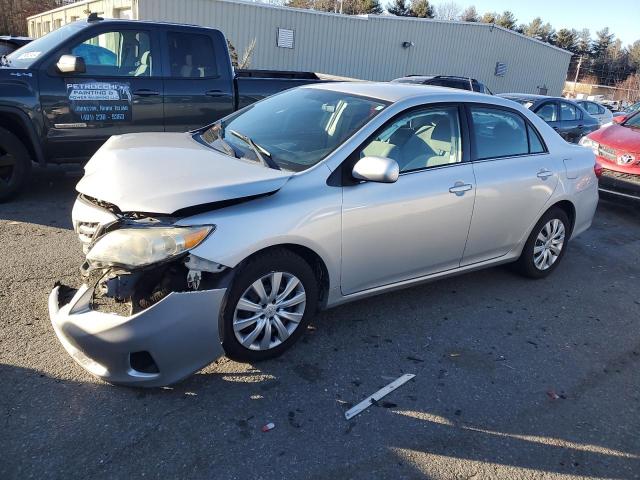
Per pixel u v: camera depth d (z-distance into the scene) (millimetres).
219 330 2980
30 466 2400
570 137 12320
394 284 3857
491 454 2762
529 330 4098
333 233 3314
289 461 2574
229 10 19016
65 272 4262
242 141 3805
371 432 2822
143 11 17453
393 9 65000
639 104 18188
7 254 4531
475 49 26250
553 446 2867
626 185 7457
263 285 3145
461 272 4328
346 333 3766
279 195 3137
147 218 2830
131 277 2773
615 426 3080
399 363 3469
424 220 3777
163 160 3334
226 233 2879
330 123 3748
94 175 3287
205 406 2883
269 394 3033
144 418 2754
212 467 2492
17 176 5887
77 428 2643
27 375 2994
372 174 3240
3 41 9273
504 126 4477
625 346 4004
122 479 2381
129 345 2721
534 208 4617
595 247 6344
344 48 22266
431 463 2658
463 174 4035
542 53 29391
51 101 5742
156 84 6352
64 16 26781
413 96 3916
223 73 6840
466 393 3232
